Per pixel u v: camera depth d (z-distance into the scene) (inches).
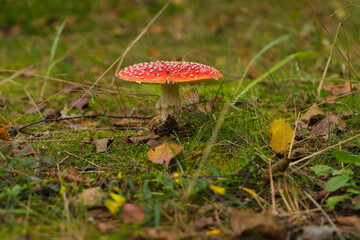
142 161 29.6
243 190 27.4
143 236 25.1
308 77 38.3
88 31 63.2
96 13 70.9
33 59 50.6
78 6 71.4
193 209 26.5
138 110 36.4
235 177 27.9
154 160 29.0
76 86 39.4
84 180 28.0
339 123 31.8
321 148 30.2
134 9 73.9
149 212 26.0
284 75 39.2
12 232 25.2
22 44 57.4
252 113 33.5
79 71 45.1
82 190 27.2
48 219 25.8
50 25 63.5
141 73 30.4
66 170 28.0
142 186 27.6
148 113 36.2
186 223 25.8
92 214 26.3
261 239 25.1
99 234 25.3
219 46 55.1
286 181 27.7
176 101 32.0
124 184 27.7
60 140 31.2
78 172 28.3
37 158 29.6
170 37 61.8
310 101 36.4
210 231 25.5
